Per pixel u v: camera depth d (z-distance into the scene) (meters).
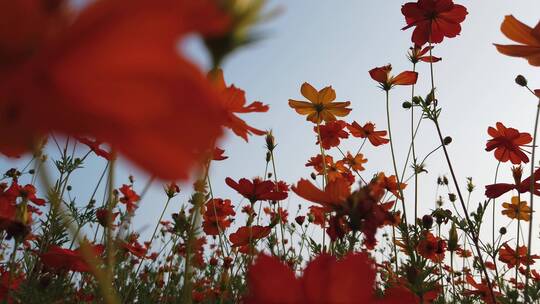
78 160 0.38
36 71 0.06
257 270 0.10
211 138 0.06
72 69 0.06
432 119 0.42
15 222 0.24
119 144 0.05
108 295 0.09
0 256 0.37
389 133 0.45
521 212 0.53
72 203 0.38
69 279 0.33
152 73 0.06
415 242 0.38
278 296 0.10
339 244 0.33
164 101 0.05
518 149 0.47
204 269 0.61
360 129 0.61
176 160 0.05
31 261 0.34
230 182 0.39
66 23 0.06
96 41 0.06
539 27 0.18
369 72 0.48
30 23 0.06
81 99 0.05
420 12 0.49
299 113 0.51
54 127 0.06
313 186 0.19
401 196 0.40
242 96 0.19
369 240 0.18
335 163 0.62
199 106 0.06
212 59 0.09
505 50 0.20
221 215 0.50
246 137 0.19
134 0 0.06
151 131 0.05
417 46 0.52
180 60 0.06
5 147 0.06
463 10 0.48
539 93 0.31
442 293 0.41
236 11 0.09
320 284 0.10
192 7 0.06
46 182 0.08
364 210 0.18
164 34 0.06
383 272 0.38
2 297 0.26
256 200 0.38
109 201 0.10
